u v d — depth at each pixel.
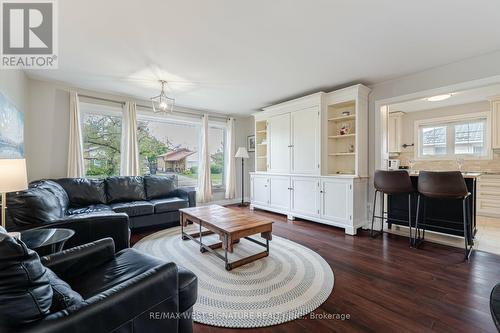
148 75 3.21
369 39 2.31
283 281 2.04
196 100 4.53
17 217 1.83
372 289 1.92
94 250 1.47
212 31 2.14
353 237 3.28
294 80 3.44
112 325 0.88
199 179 5.28
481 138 4.71
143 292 1.00
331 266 2.34
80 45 2.37
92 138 4.04
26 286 0.72
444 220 3.11
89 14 1.88
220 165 5.84
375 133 3.65
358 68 3.03
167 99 4.34
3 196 1.69
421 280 2.06
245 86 3.70
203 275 2.15
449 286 1.96
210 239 3.17
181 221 3.14
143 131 4.63
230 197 5.74
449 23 2.04
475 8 1.83
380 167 3.61
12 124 2.55
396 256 2.59
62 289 0.93
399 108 5.29
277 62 2.82
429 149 5.36
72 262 1.37
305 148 4.11
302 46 2.44
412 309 1.66
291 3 1.77
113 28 2.08
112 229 2.14
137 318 0.98
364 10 1.86
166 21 1.98
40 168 3.44
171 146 5.01
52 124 3.54
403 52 2.59
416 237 3.08
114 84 3.57
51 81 3.46
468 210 2.88
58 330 0.73
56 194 2.66
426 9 1.84
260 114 5.06
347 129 4.01
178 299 1.21
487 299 1.77
